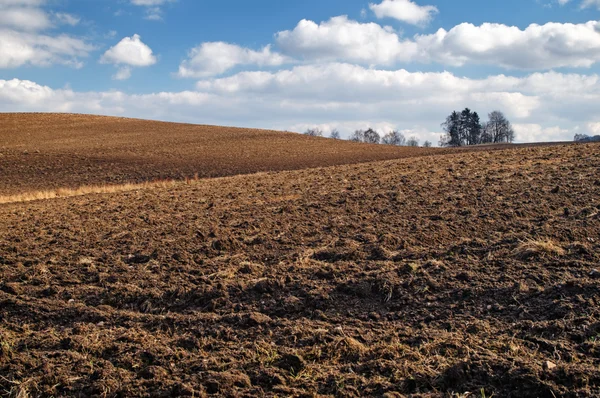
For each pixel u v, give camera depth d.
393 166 17.20
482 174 12.43
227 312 5.29
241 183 16.66
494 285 5.32
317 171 18.97
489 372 3.65
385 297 5.40
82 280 6.41
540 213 8.15
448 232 7.52
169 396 3.71
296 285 5.82
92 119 67.25
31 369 4.18
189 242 7.91
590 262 5.71
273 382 3.81
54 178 27.97
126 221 10.11
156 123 66.25
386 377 3.77
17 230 9.84
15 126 58.72
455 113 96.00
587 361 3.73
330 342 4.38
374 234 7.70
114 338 4.71
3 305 5.58
